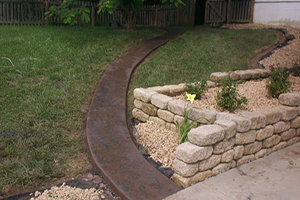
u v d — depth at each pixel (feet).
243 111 14.30
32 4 36.29
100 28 36.50
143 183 9.97
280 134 13.41
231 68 23.16
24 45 24.76
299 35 31.76
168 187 9.82
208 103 15.12
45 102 15.93
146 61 24.17
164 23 46.73
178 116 13.61
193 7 43.50
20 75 19.11
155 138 13.39
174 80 20.56
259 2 39.17
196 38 30.83
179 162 10.05
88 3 40.57
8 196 9.41
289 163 11.91
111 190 9.91
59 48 24.80
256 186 10.05
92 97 17.61
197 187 9.91
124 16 35.96
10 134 13.00
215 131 10.31
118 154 11.84
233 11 41.68
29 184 10.07
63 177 10.63
